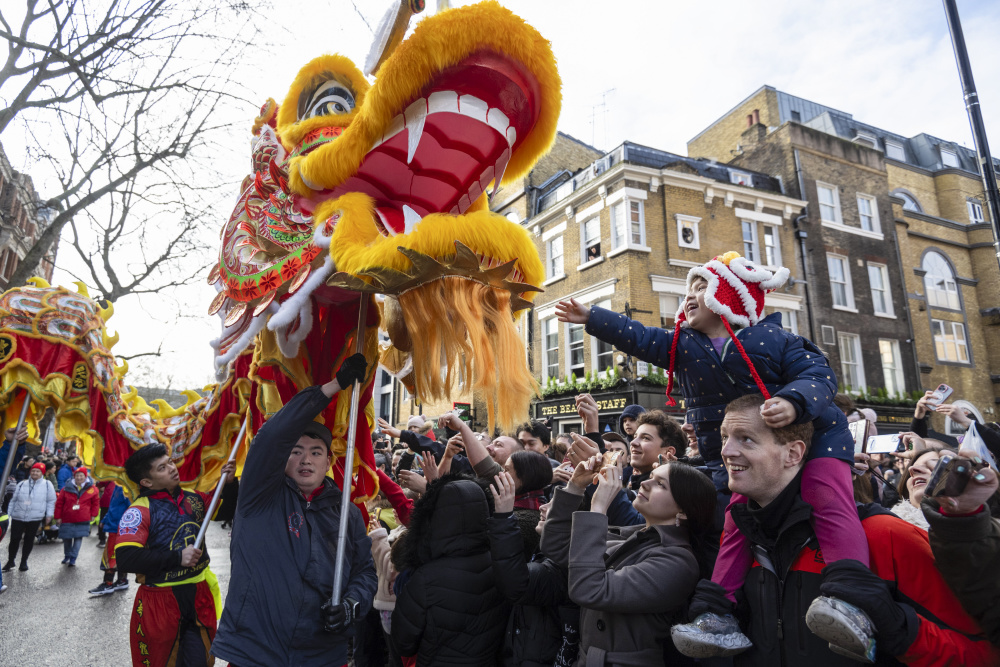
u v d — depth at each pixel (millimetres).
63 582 7734
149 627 3008
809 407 1730
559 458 4789
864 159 19312
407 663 2652
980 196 23844
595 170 16875
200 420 3574
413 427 4203
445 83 2076
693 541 2152
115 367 4164
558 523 2258
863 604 1471
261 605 2096
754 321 2150
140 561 2906
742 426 1810
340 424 2750
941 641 1507
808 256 17344
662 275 15094
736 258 2236
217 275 2861
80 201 9219
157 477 3150
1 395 3625
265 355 2596
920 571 1654
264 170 2744
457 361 2139
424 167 2207
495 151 2230
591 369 15430
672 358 2371
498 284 2137
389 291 2131
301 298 2227
